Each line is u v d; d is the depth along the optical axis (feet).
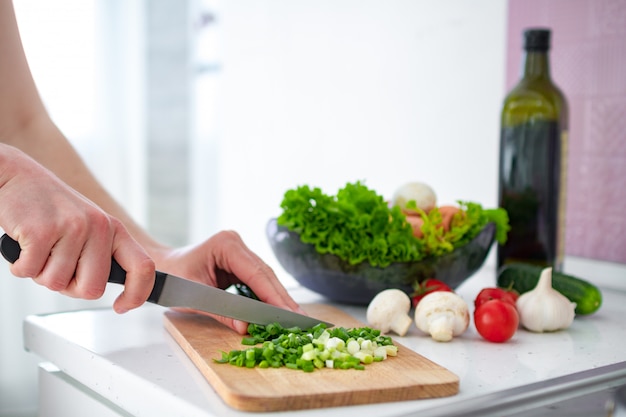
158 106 9.29
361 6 5.82
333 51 6.15
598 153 4.34
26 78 3.27
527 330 3.14
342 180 6.15
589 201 4.42
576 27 4.42
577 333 3.08
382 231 3.32
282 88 6.81
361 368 2.32
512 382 2.37
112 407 2.56
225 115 7.73
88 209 2.27
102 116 8.95
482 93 4.90
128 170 9.14
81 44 8.75
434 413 2.06
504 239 3.75
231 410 2.05
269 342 2.52
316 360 2.34
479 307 2.93
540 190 3.90
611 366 2.53
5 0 3.12
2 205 2.20
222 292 2.75
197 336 2.74
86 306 8.43
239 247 3.16
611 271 4.23
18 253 2.23
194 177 9.45
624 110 4.17
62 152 3.36
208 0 9.05
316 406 2.07
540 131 3.88
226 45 7.63
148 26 9.12
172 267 3.19
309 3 6.37
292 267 3.48
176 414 2.14
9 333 8.29
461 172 5.08
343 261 3.35
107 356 2.61
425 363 2.41
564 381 2.36
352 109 6.00
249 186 7.39
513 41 4.70
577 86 4.45
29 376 8.36
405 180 5.53
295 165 6.70
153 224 9.39
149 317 3.26
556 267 3.97
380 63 5.69
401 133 5.54
